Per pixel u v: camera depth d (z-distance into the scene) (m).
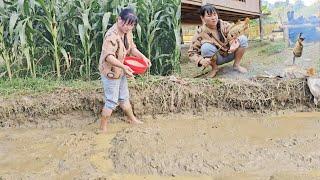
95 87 5.00
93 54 5.54
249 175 3.19
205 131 4.11
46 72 5.57
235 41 5.20
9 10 5.41
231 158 3.43
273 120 4.48
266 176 3.16
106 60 4.14
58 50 5.45
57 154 3.77
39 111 4.79
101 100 4.81
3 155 3.82
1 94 4.94
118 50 4.19
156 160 3.42
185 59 5.68
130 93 4.83
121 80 4.43
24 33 5.01
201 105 4.91
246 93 4.88
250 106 4.86
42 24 5.61
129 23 4.14
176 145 3.69
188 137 3.91
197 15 5.68
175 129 4.21
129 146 3.72
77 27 5.57
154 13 5.59
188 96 4.91
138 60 4.43
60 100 4.85
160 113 4.88
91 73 5.63
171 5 5.45
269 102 4.85
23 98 4.86
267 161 3.39
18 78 5.40
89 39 5.52
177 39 5.44
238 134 3.99
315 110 4.79
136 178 3.23
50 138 4.27
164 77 5.19
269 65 5.27
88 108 4.85
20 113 4.79
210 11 5.14
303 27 5.17
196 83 5.00
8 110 4.76
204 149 3.59
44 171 3.41
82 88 4.99
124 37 4.27
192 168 3.31
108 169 3.39
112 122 4.71
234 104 4.89
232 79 5.10
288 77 5.07
